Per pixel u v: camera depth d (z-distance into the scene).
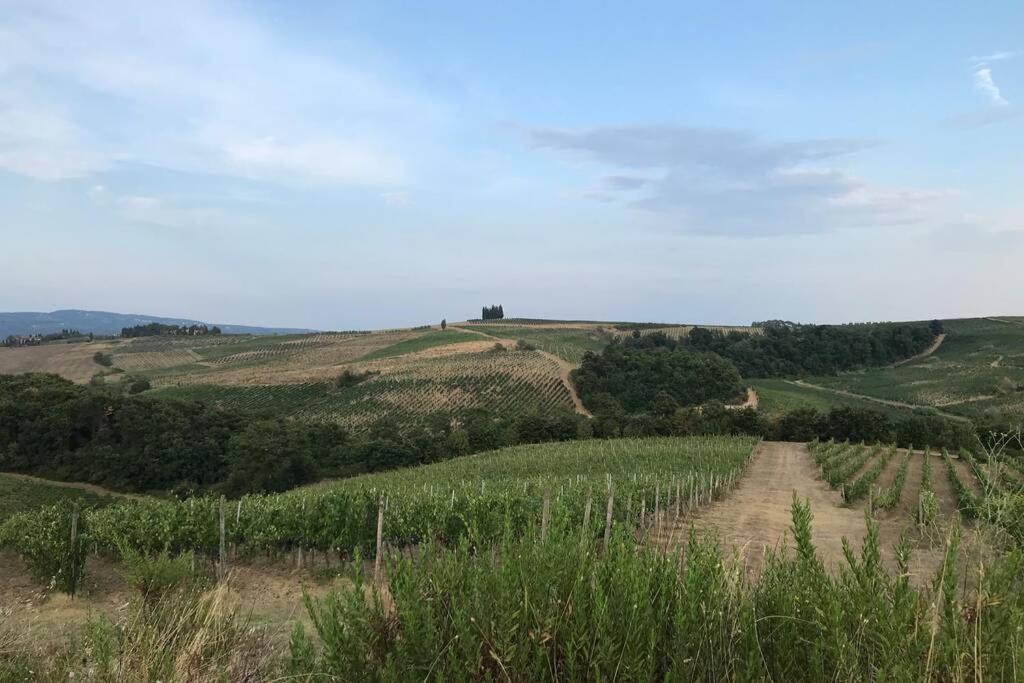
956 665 1.96
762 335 102.81
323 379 82.88
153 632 3.96
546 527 3.85
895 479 23.64
